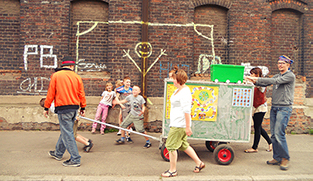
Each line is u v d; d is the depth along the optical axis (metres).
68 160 4.01
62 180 3.41
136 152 4.81
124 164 4.09
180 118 3.55
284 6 6.94
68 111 3.92
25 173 3.60
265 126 6.74
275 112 4.22
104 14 6.79
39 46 6.49
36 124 6.37
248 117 4.28
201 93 4.24
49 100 3.95
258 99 4.85
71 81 4.03
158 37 6.68
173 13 6.70
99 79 6.64
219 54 6.99
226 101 4.26
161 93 6.70
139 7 6.66
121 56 6.64
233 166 4.13
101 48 6.79
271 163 4.25
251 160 4.49
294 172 3.89
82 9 6.74
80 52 6.74
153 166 4.02
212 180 3.52
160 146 4.87
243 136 4.28
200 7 6.95
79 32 6.74
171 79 4.32
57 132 6.25
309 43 7.04
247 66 6.85
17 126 6.34
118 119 6.54
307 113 6.74
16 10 6.68
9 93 6.43
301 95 6.91
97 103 6.55
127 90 6.05
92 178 3.47
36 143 5.23
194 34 6.93
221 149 4.14
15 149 4.79
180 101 3.49
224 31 7.00
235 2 6.83
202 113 4.23
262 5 6.89
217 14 6.98
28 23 6.48
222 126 4.26
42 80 6.50
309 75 7.00
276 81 4.05
